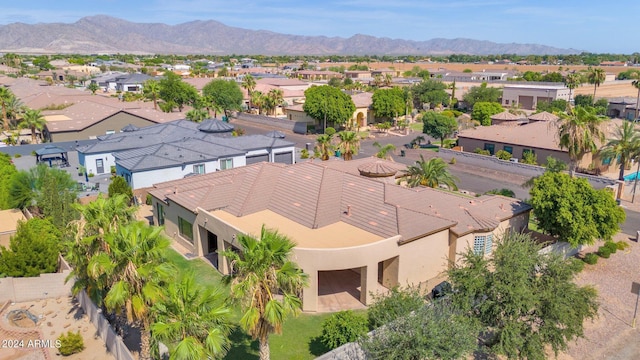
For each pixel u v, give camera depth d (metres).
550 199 33.88
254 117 107.00
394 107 97.31
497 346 20.91
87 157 56.88
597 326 26.08
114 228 20.94
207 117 84.44
